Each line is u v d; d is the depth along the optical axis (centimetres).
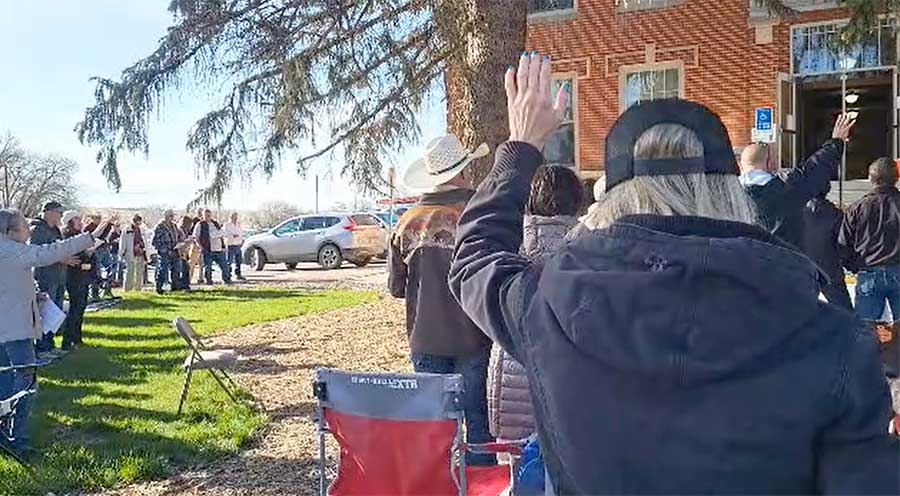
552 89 233
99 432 714
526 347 163
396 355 1073
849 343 144
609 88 2016
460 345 474
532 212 353
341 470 399
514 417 362
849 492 138
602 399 148
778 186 439
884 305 688
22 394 598
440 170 493
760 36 1869
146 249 2352
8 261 638
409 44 1080
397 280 507
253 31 1054
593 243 160
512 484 334
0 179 7156
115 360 1078
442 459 384
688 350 142
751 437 140
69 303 1198
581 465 151
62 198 7194
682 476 143
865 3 1263
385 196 1170
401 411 387
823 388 140
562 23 2058
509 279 177
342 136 1140
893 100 1784
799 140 1884
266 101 1080
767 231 160
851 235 701
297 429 725
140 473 602
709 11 1916
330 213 2906
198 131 1073
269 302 1786
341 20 1043
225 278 2311
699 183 161
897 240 680
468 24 872
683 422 143
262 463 631
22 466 608
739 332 141
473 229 196
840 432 143
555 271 162
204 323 1462
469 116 859
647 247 152
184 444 667
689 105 168
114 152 1055
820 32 1816
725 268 144
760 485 141
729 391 141
